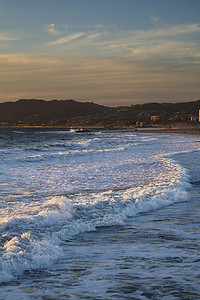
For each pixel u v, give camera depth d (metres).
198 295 3.90
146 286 4.21
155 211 9.63
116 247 6.10
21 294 4.02
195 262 5.15
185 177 15.77
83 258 5.47
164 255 5.55
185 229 7.45
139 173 18.52
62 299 3.86
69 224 7.45
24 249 5.44
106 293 4.01
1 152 36.66
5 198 11.84
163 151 35.56
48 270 4.92
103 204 9.55
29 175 18.61
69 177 17.66
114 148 42.81
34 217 7.55
